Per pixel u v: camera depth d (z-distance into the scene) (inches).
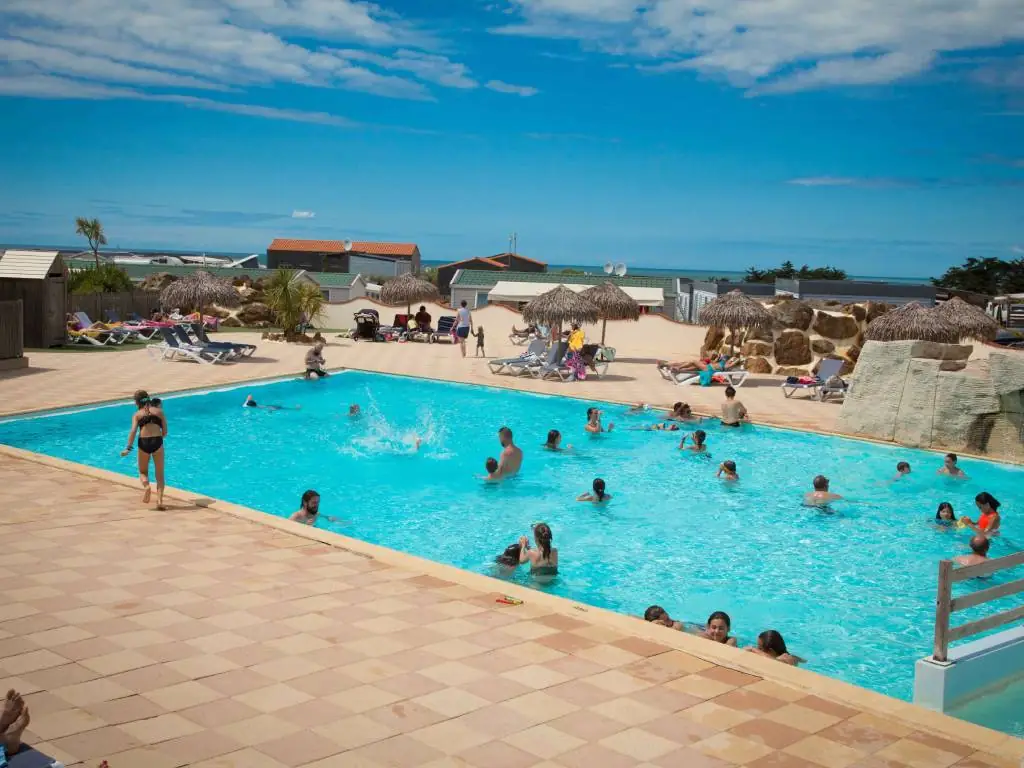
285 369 1032.8
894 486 582.2
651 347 1409.9
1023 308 1875.0
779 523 503.5
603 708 227.3
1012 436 661.3
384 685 236.5
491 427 756.0
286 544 371.2
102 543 365.4
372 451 661.9
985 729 220.7
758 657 261.4
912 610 383.9
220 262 3125.0
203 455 638.5
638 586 406.9
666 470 618.2
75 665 244.2
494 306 1547.7
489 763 198.1
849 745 211.3
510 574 410.6
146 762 193.3
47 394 792.9
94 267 1695.4
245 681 236.7
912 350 708.7
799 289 2026.3
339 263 3331.7
